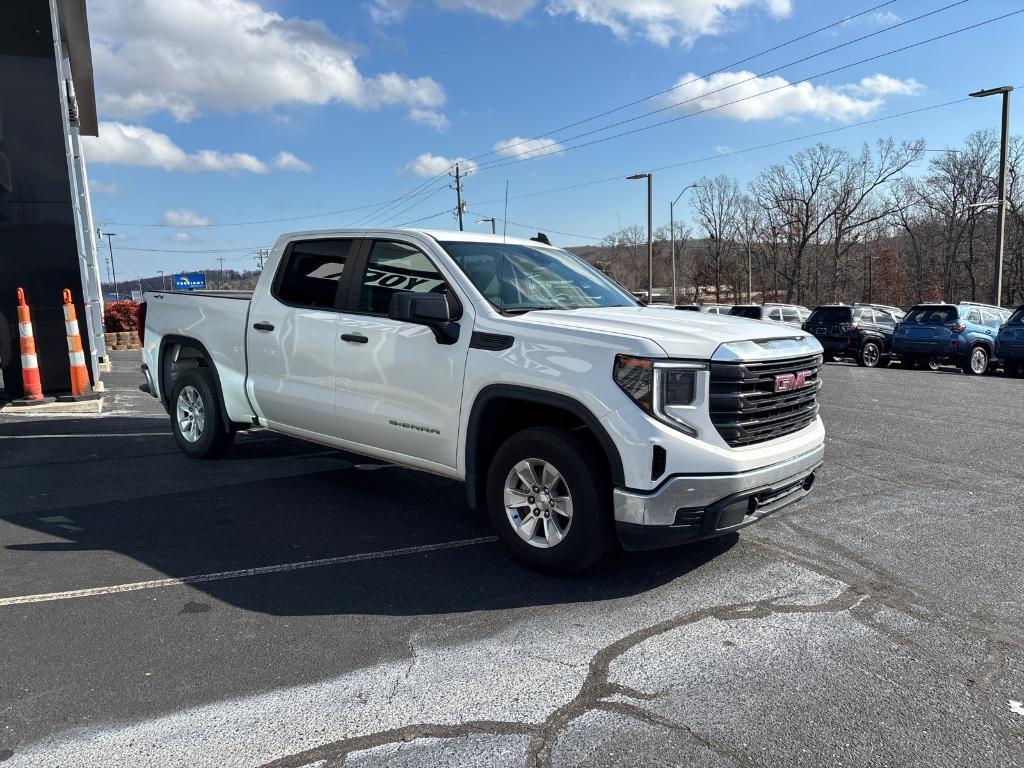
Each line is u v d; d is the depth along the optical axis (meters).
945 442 7.97
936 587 3.89
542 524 4.06
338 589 3.80
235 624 3.39
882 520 5.07
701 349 3.61
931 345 18.84
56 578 3.91
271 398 5.63
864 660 3.10
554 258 5.33
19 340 9.70
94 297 14.61
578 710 2.70
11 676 2.90
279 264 5.73
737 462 3.59
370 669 2.99
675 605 3.64
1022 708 2.74
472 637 3.28
